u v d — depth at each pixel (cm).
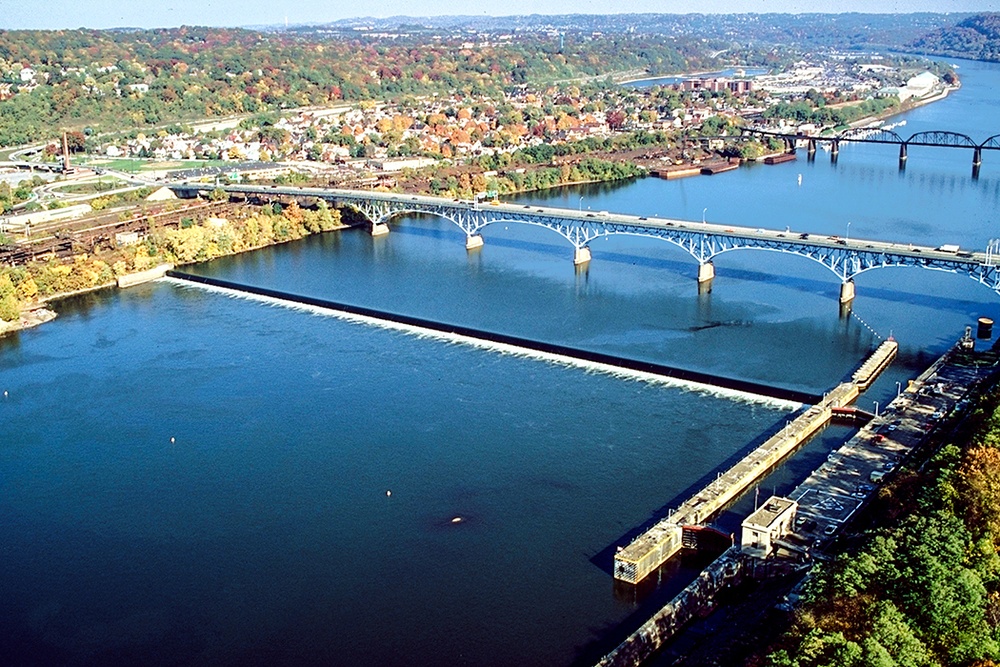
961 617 14500
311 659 18062
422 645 18250
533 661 17712
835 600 15650
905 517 18188
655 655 17650
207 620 19275
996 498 17100
